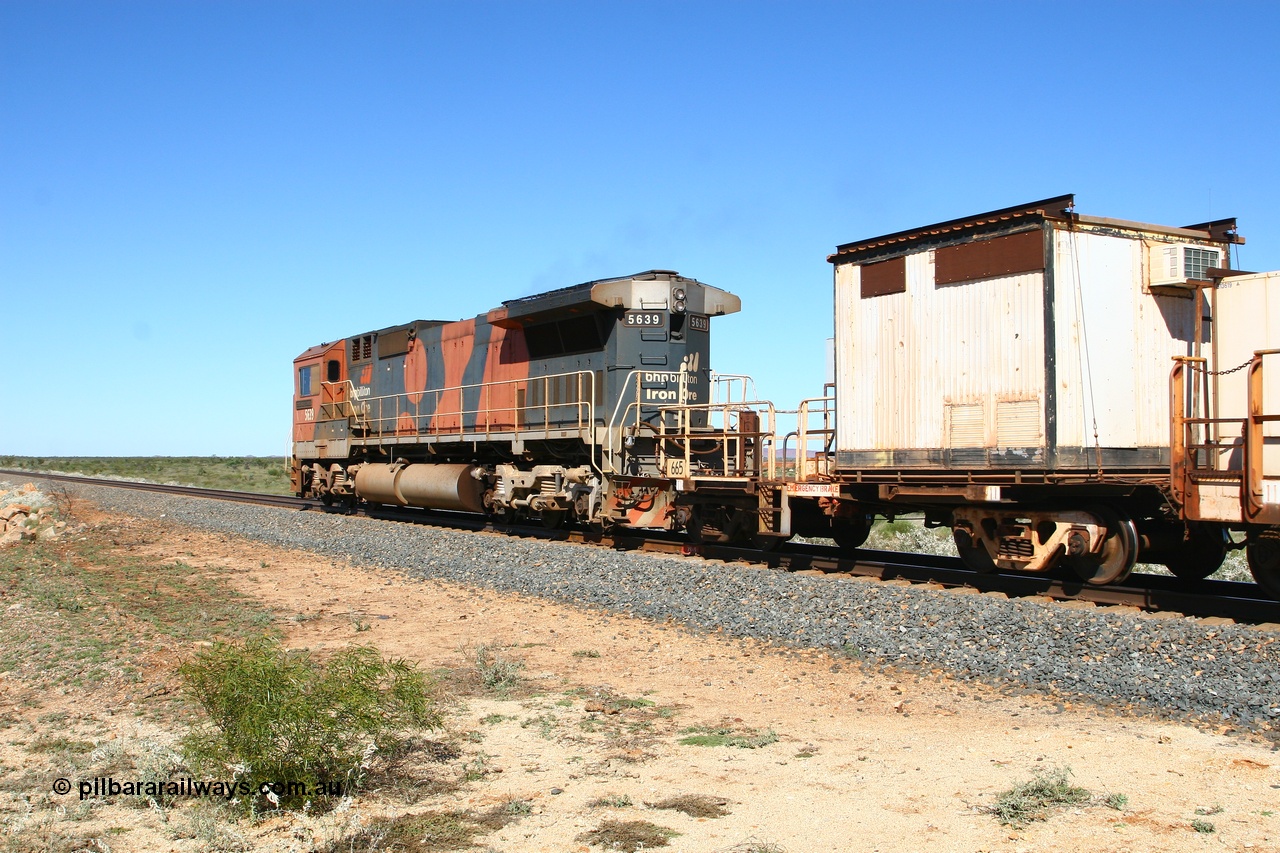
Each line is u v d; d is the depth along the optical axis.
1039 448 12.05
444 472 23.94
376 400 28.45
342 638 11.89
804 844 5.52
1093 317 12.39
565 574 15.33
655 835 5.71
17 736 7.88
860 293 14.52
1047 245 12.10
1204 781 6.38
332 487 30.48
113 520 28.38
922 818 5.85
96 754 7.10
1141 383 12.73
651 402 19.33
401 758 7.21
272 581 16.67
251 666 6.68
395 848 5.57
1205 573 13.60
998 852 5.34
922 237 13.61
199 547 21.95
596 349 19.95
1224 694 8.04
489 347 23.50
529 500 21.27
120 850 5.54
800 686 9.38
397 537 20.59
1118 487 12.11
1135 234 12.83
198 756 6.46
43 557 19.61
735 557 16.91
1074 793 6.14
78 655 10.52
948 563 15.88
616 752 7.34
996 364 12.62
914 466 13.58
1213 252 12.88
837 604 11.90
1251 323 11.44
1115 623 9.96
